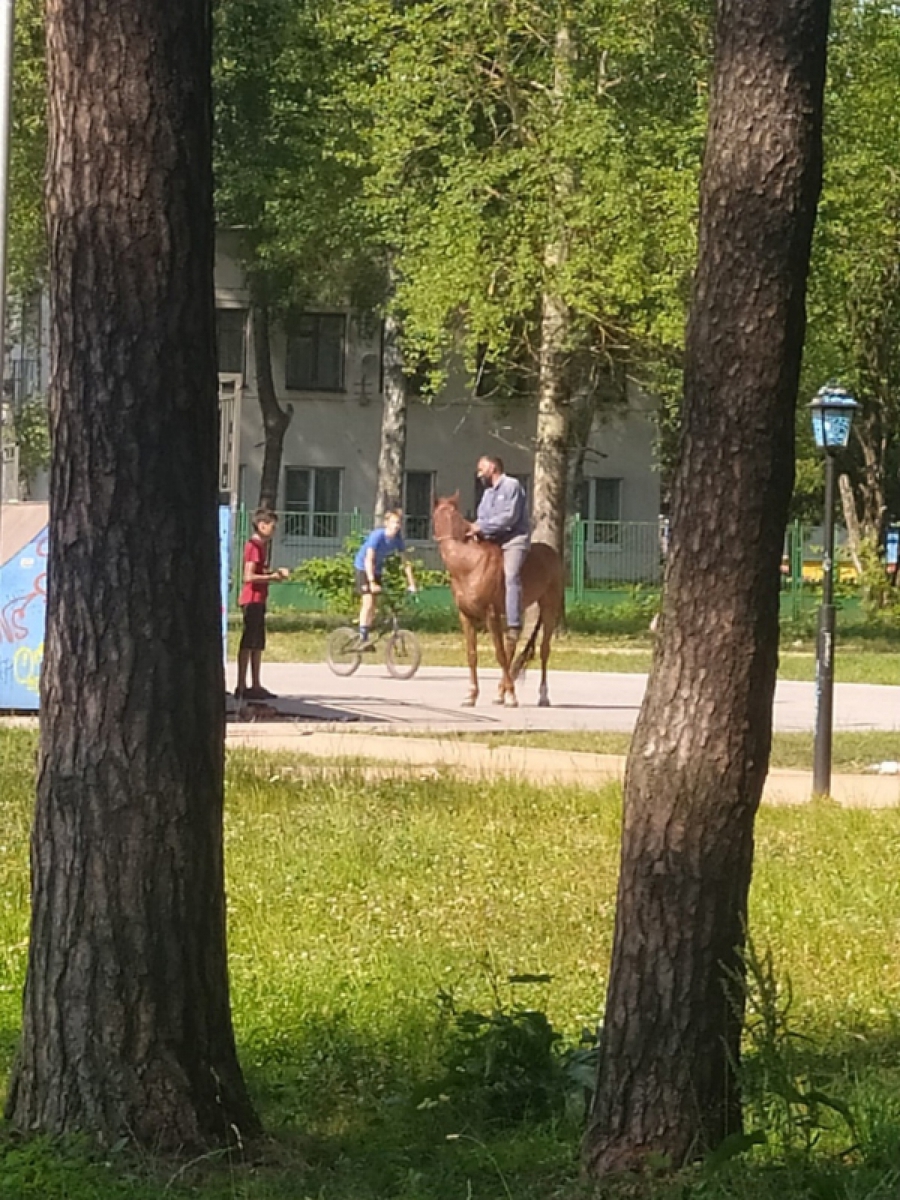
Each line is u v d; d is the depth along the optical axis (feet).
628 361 121.80
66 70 18.11
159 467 18.28
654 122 108.06
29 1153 17.87
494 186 114.93
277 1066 23.31
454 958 29.53
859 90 111.75
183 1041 18.69
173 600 18.42
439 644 111.45
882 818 44.27
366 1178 18.71
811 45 17.63
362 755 53.06
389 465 151.84
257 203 144.97
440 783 46.98
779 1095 18.75
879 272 133.90
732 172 17.65
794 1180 17.78
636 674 95.20
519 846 39.70
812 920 33.22
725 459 17.75
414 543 183.42
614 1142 18.28
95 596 18.30
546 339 116.88
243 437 179.22
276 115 139.33
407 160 116.88
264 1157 19.03
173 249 18.21
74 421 18.28
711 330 17.75
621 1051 18.29
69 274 18.21
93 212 18.08
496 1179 18.65
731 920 18.13
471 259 112.68
